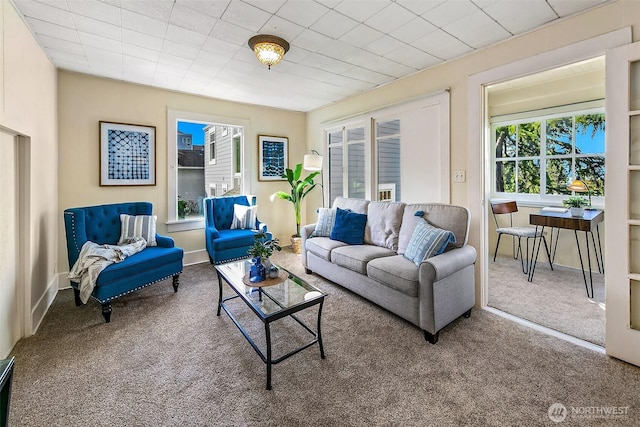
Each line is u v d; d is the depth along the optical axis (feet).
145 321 8.13
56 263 10.23
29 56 7.45
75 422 4.72
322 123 15.57
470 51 8.86
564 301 9.25
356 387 5.50
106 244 9.82
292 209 17.13
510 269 12.57
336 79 11.34
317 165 14.28
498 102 14.61
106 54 9.04
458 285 7.67
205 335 7.40
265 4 6.49
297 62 9.71
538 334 7.29
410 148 11.05
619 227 6.11
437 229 8.16
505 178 15.02
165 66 10.03
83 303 8.32
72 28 7.48
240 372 5.97
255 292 6.94
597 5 6.46
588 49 6.65
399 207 10.34
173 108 12.78
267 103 14.90
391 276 7.77
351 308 8.90
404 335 7.33
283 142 16.35
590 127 12.22
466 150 9.23
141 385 5.58
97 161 11.12
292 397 5.26
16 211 7.14
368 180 12.92
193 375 5.87
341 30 7.62
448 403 5.07
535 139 13.85
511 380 5.62
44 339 7.19
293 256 14.90
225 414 4.89
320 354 6.49
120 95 11.51
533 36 7.58
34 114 7.81
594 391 5.29
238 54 9.06
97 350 6.73
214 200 13.64
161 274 9.52
